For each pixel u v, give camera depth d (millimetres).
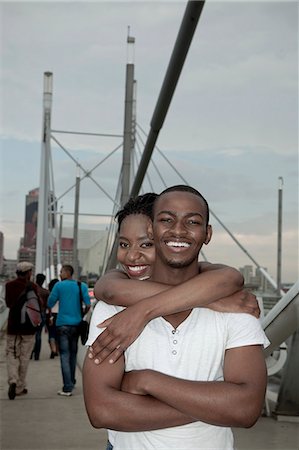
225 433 1942
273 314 5152
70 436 5402
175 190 2025
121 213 2791
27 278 7383
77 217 35469
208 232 2102
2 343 13688
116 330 1915
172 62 10125
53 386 8125
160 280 2047
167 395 1817
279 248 30156
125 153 15992
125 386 1914
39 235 45250
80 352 9961
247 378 1876
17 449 4926
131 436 1925
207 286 1929
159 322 1959
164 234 1989
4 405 6809
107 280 2121
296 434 5281
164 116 12617
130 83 16219
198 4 8242
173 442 1866
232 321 1940
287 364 5750
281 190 30438
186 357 1917
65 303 7758
